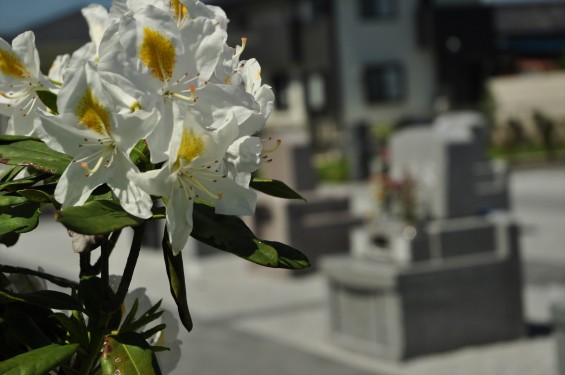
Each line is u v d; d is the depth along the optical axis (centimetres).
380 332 738
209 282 1136
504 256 761
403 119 2931
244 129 125
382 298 732
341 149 2886
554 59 3850
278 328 866
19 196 124
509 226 759
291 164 1177
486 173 1461
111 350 122
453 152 759
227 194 121
